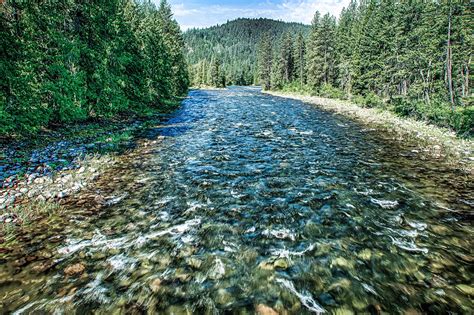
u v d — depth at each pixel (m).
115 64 21.14
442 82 29.98
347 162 11.73
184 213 7.06
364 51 42.00
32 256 5.21
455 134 18.33
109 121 21.39
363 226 6.47
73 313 3.98
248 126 20.23
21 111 13.37
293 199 7.96
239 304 4.17
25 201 7.48
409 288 4.51
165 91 33.72
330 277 4.76
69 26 17.67
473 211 7.29
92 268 4.95
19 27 13.94
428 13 30.17
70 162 10.95
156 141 15.30
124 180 9.33
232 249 5.57
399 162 11.83
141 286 4.54
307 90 59.38
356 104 38.34
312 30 63.47
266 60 79.12
